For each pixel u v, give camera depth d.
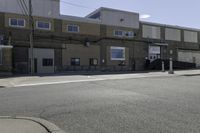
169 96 9.58
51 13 35.34
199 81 15.72
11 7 32.50
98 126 5.58
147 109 7.23
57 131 5.12
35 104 8.30
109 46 40.00
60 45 35.75
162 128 5.33
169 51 46.97
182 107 7.44
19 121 5.93
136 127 5.45
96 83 14.84
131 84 14.05
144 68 43.31
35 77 20.86
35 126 5.49
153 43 44.62
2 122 5.84
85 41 37.81
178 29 48.59
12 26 32.38
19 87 13.73
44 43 34.50
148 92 10.73
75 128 5.47
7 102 8.79
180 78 18.09
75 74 26.44
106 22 40.09
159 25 45.94
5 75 25.16
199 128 5.27
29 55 33.06
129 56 42.00
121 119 6.14
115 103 8.20
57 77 20.59
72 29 36.91
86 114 6.73
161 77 19.12
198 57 51.59
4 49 26.31
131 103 8.16
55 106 7.89
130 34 42.31
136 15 43.16
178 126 5.45
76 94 10.39
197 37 51.66
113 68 40.12
